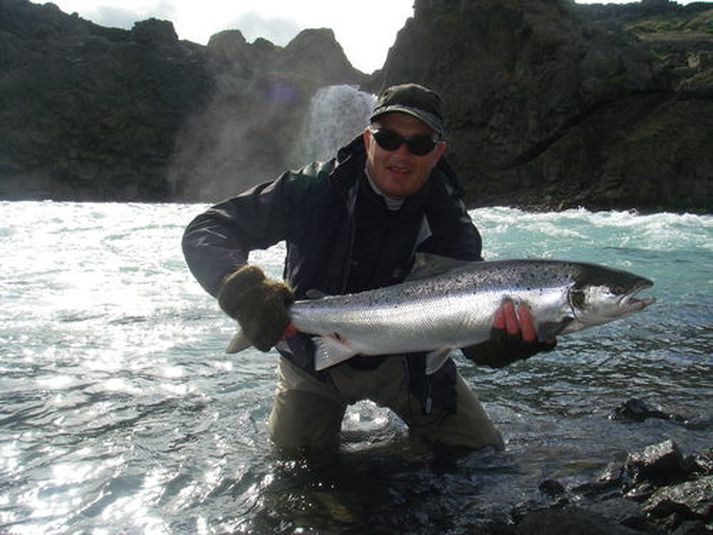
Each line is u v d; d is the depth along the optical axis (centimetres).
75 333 267
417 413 168
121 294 349
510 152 1282
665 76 1133
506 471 151
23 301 325
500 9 1305
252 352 247
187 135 1848
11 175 1703
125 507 133
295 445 164
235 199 153
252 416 184
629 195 1088
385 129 144
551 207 1153
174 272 419
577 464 152
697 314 311
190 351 246
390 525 127
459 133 1350
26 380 209
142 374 218
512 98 1278
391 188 147
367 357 163
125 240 577
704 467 142
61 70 1730
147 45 1842
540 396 204
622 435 169
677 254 528
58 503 133
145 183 1817
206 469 151
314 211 153
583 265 135
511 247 579
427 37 1420
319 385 166
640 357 245
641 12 2591
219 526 126
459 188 165
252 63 2073
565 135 1213
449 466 154
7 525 125
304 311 141
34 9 1830
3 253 482
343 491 142
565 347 260
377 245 155
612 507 127
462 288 139
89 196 1772
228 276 138
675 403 193
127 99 1783
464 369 237
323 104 1902
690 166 1048
